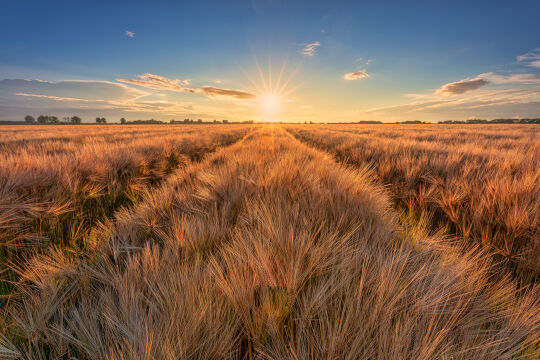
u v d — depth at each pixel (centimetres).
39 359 94
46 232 221
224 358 91
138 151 655
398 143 793
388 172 435
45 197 267
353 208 198
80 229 240
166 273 123
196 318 95
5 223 194
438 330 96
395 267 115
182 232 161
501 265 173
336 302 105
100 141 1088
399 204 324
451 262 139
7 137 1523
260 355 92
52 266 146
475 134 1661
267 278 111
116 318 100
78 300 120
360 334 89
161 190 282
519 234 182
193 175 362
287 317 105
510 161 386
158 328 94
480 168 379
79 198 293
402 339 86
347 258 127
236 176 288
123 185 405
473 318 101
